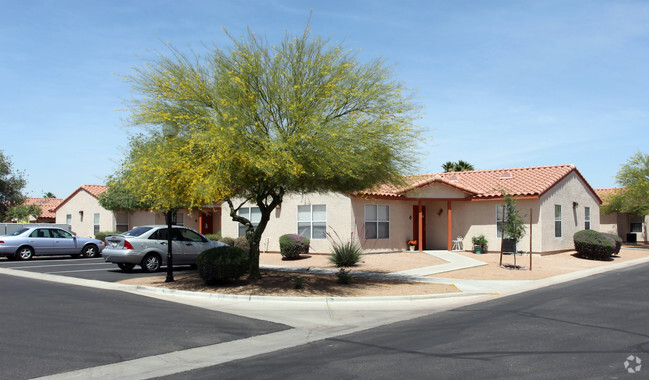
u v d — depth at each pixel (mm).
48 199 52344
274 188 14391
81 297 12102
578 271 19594
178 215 33969
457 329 9180
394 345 8078
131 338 8422
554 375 6258
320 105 12406
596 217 30828
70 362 7051
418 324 9875
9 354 7305
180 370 6844
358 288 14273
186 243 18094
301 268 19531
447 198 25203
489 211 25344
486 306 11820
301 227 24734
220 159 11305
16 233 23031
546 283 16172
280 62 12531
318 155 11961
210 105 12438
